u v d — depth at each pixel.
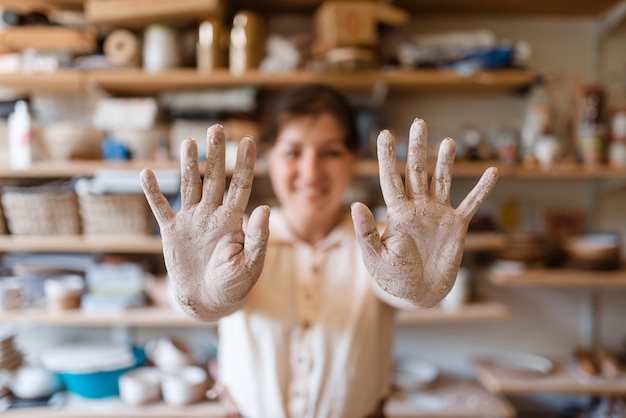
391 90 1.72
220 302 0.51
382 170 0.52
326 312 0.85
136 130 1.54
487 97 1.77
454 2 1.62
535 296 1.82
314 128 0.91
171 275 0.52
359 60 1.44
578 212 1.79
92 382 1.52
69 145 1.52
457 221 0.51
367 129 1.58
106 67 1.50
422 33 1.74
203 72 1.47
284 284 0.88
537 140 1.60
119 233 1.53
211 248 0.52
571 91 1.77
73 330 1.80
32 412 1.46
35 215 1.51
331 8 1.44
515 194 1.79
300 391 0.82
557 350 1.83
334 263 0.90
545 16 1.75
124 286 1.58
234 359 0.87
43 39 1.50
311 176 0.90
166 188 1.46
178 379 1.52
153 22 1.53
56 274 1.62
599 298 1.82
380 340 0.88
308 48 1.52
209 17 1.49
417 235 0.51
